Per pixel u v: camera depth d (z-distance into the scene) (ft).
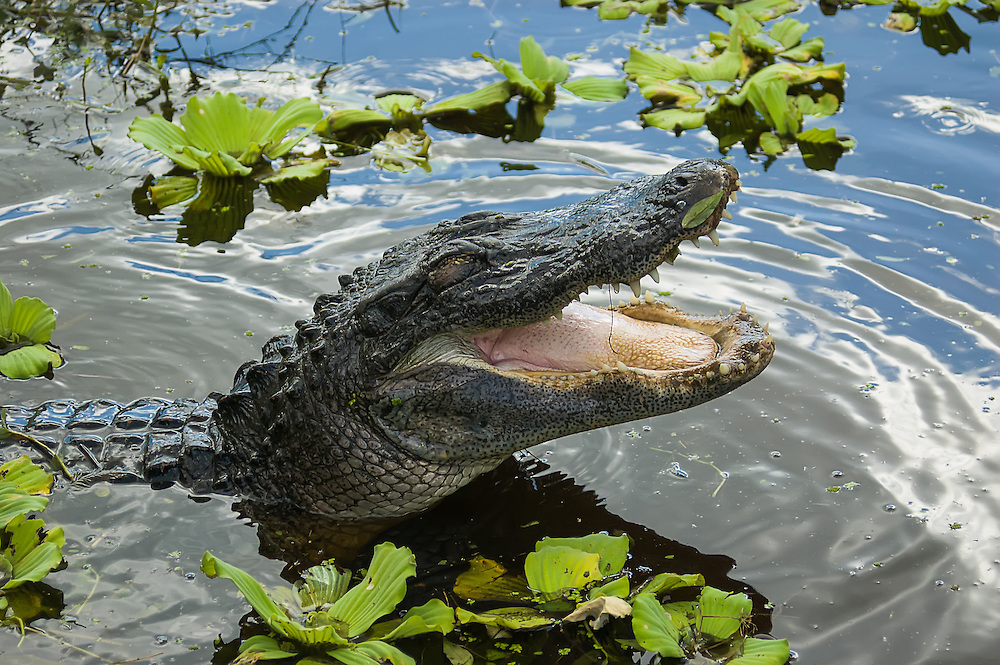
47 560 12.40
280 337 14.82
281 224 20.83
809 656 11.24
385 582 11.94
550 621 11.77
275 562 13.05
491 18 29.68
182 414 15.31
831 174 21.48
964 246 18.83
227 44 28.66
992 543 12.77
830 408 15.34
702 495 13.91
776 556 12.78
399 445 13.32
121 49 28.58
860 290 17.87
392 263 13.58
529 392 13.05
